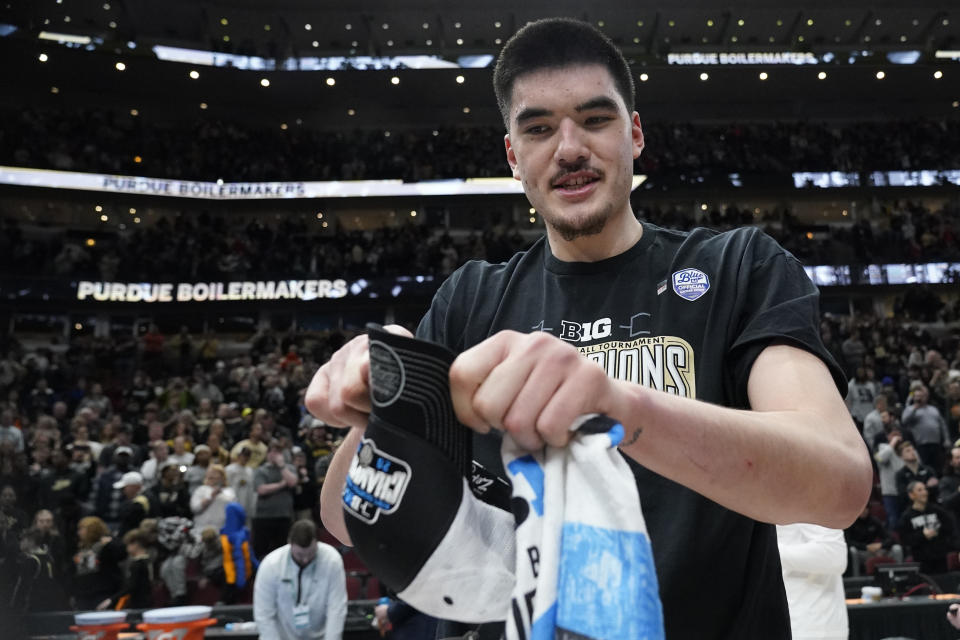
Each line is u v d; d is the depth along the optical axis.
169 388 12.83
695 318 1.00
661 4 19.69
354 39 21.03
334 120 22.20
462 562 0.58
